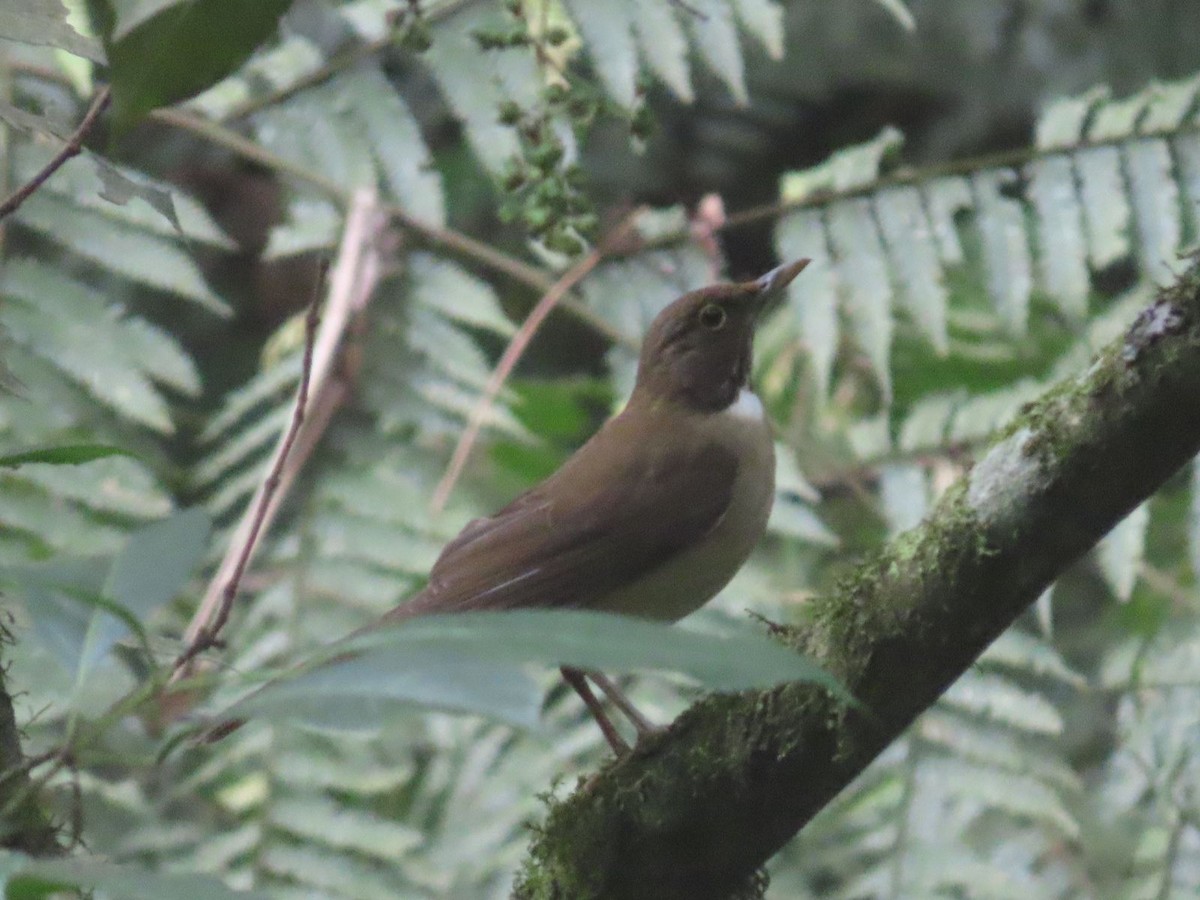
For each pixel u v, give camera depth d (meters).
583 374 13.21
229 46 4.96
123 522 9.98
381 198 11.09
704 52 9.88
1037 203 10.51
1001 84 16.05
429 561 10.14
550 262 10.69
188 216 10.05
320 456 10.41
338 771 9.61
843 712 5.93
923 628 5.86
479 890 9.45
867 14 16.12
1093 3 16.11
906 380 12.04
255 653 9.84
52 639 3.82
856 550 11.07
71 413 9.95
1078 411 5.66
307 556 10.14
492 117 9.90
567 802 6.46
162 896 3.02
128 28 4.57
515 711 3.18
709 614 10.35
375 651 3.39
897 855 9.38
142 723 8.82
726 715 6.14
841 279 10.48
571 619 3.35
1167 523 11.63
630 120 7.30
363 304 10.41
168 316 13.38
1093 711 11.00
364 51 10.62
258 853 9.40
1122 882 9.52
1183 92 10.63
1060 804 9.45
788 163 16.20
